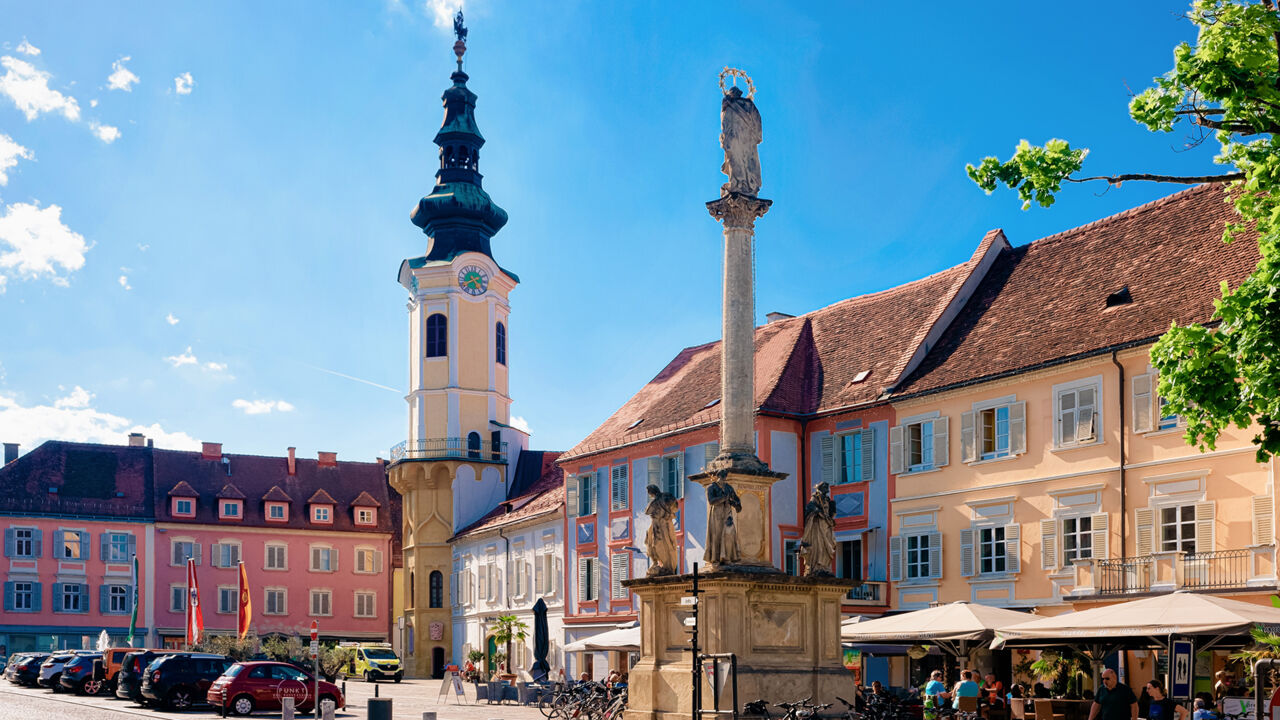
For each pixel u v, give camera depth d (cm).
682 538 5041
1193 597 2434
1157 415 3481
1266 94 1709
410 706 4534
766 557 2553
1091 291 3950
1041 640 2853
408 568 7994
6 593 8350
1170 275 3706
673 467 5175
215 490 9075
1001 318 4231
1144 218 4038
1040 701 2816
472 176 8269
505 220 8319
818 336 5066
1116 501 3562
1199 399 1766
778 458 4622
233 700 3781
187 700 4053
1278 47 1700
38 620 8394
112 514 8669
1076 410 3706
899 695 3550
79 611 8500
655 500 2672
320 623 9044
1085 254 4147
